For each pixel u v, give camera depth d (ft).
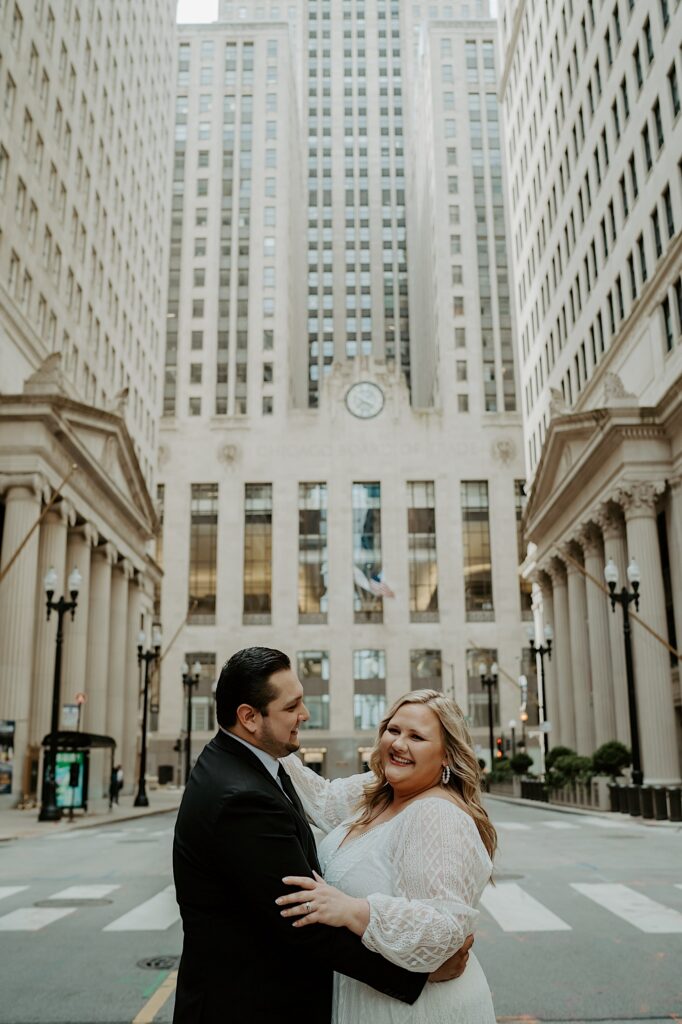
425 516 297.94
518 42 228.84
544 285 205.57
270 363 312.50
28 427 124.47
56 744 90.79
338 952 8.27
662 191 128.47
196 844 8.74
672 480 125.29
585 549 154.20
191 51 351.46
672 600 133.69
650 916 31.12
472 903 8.80
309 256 467.52
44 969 23.68
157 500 299.38
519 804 130.11
